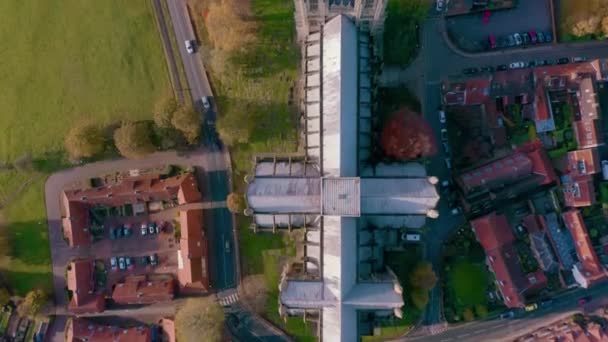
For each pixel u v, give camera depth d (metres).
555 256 87.62
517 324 88.69
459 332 89.25
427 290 83.62
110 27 94.12
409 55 88.69
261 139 91.00
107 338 88.88
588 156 84.31
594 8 84.00
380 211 71.12
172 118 85.31
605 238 88.06
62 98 94.94
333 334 69.69
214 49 89.19
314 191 69.56
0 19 96.00
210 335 82.56
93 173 94.06
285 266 87.81
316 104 75.62
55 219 94.94
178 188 88.12
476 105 87.31
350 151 70.25
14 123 95.69
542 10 89.12
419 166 75.94
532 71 86.25
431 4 88.69
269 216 75.81
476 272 88.62
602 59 86.06
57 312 94.56
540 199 88.75
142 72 93.50
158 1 93.12
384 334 90.25
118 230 93.12
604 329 84.19
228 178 91.75
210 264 91.88
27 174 94.94
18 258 95.25
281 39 90.94
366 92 76.69
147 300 90.25
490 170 84.56
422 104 89.62
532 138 88.00
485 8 88.50
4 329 94.56
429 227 89.25
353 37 71.25
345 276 68.75
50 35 95.31
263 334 91.25
